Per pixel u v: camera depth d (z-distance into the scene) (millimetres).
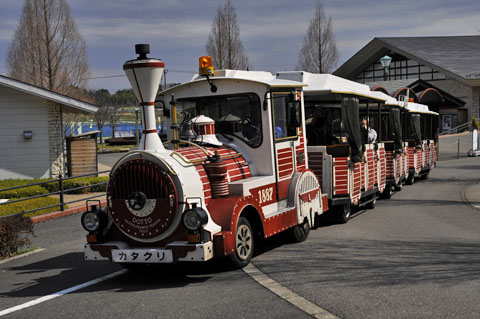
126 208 6668
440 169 24750
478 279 6547
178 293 6320
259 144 8047
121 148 44750
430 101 38281
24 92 19797
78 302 6133
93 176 19281
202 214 6316
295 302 5781
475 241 9078
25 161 20078
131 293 6422
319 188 9664
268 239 9422
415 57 49312
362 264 7434
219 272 7191
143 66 6648
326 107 12344
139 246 6816
